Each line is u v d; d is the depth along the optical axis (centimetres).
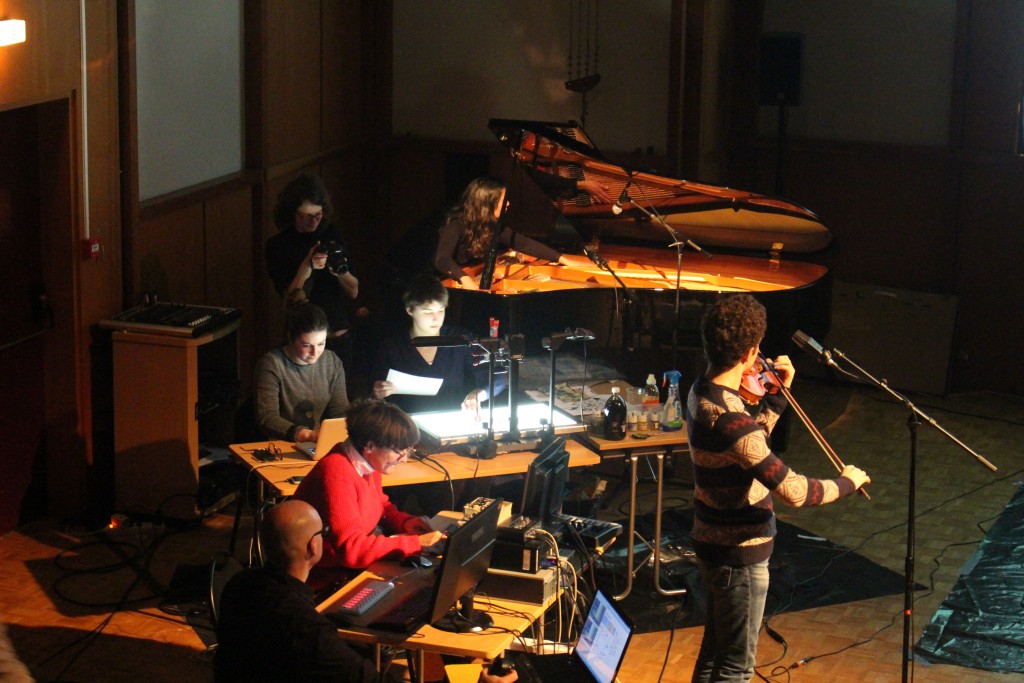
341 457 447
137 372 612
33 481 621
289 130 845
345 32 923
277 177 825
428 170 966
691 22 875
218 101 761
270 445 535
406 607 407
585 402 583
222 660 360
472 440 534
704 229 732
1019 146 838
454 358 591
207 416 663
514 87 941
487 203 692
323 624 359
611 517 649
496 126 651
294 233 697
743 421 394
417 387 572
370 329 934
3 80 531
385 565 440
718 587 408
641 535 618
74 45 583
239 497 569
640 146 920
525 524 438
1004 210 851
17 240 588
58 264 602
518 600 423
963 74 844
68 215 597
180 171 722
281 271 692
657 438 543
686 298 679
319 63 884
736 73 924
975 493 696
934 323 869
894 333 880
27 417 610
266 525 362
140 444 619
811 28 892
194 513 620
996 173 848
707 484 404
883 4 865
